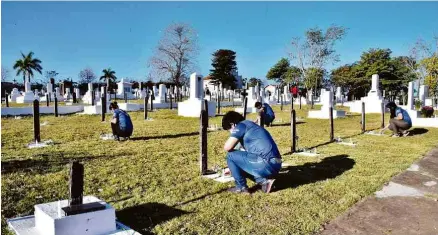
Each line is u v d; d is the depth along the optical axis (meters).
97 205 3.42
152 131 11.75
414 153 8.22
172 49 49.56
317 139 10.55
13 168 5.96
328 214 4.16
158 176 5.70
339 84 60.81
